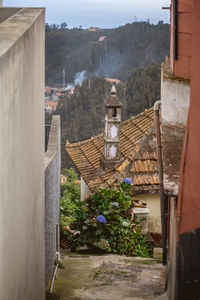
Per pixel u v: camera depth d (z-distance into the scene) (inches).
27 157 136.4
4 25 135.4
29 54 138.0
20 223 122.1
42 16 181.2
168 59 244.7
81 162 526.3
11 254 106.6
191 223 139.9
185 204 140.5
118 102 466.3
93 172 494.3
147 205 439.2
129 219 332.8
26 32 129.5
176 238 146.3
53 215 285.1
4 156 94.3
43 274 201.5
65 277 258.4
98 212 316.5
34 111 154.9
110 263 287.4
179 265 142.6
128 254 316.8
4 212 95.4
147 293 219.5
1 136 90.2
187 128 138.9
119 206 324.8
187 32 189.0
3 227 94.5
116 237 318.7
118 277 255.0
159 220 439.2
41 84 181.5
